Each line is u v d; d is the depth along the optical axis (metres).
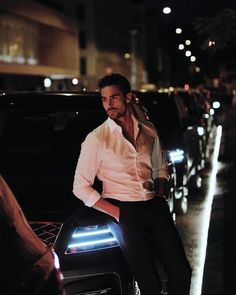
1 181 3.24
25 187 5.68
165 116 10.09
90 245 4.95
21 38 60.53
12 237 2.99
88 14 87.56
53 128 7.01
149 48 132.00
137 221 4.78
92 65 88.00
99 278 4.86
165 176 5.00
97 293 4.84
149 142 4.89
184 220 10.16
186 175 10.79
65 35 76.19
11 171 6.09
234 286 6.64
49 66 69.62
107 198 4.84
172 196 8.30
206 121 21.19
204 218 10.34
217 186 13.77
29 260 2.99
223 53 10.53
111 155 4.79
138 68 121.06
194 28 8.65
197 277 7.11
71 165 6.24
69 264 4.83
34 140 6.84
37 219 5.09
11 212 3.14
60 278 3.24
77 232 4.98
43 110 7.16
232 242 8.41
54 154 6.58
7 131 7.02
